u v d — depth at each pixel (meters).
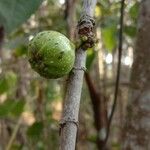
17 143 0.60
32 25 0.60
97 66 0.60
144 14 0.39
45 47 0.21
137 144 0.38
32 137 0.53
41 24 0.59
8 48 0.41
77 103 0.19
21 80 0.59
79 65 0.20
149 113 0.38
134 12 0.51
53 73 0.21
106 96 0.60
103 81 0.60
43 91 0.59
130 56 0.68
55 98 0.63
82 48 0.21
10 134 0.62
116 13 0.55
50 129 0.58
